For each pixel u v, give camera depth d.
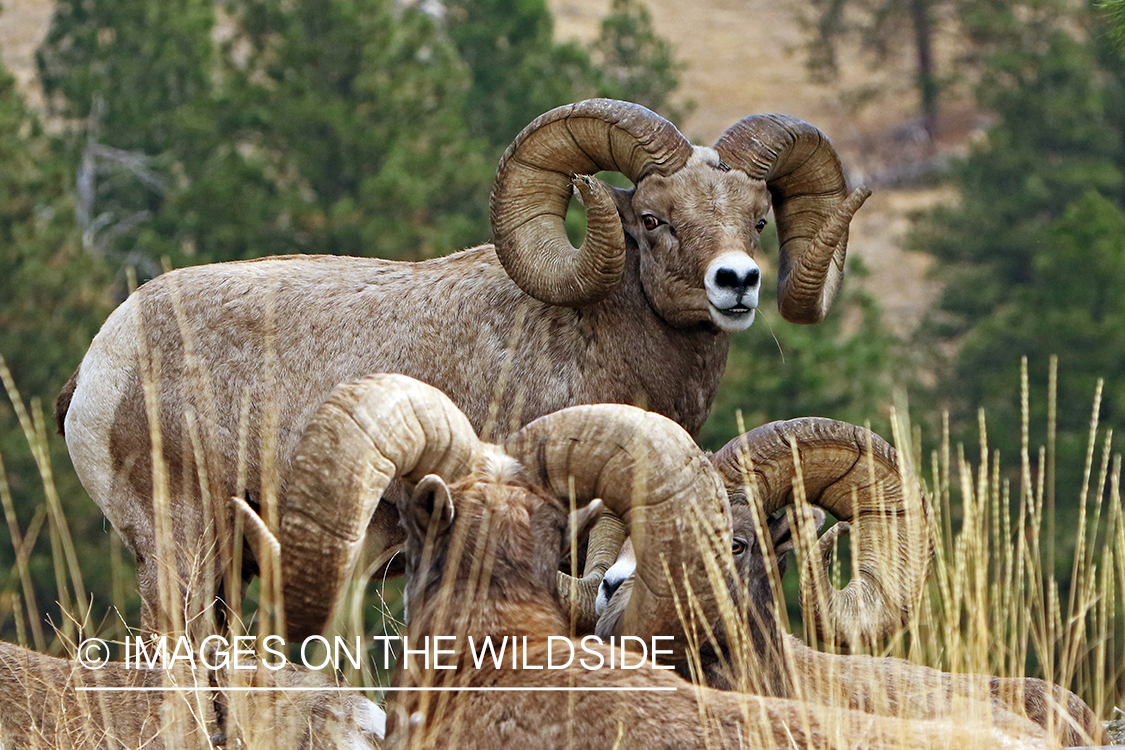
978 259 130.25
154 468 25.58
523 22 106.88
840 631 22.39
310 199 94.81
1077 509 73.00
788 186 28.52
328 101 94.12
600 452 17.95
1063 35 139.62
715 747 16.11
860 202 26.33
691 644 18.52
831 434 23.09
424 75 94.44
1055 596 22.16
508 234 27.03
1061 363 92.69
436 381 27.22
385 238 84.19
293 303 28.05
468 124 103.94
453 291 27.78
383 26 95.94
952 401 100.19
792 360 75.38
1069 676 21.86
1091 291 96.19
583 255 25.81
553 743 16.64
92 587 63.84
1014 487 79.19
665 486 17.89
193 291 28.44
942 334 124.44
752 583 23.02
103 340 28.69
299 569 16.92
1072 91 136.50
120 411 28.23
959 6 172.50
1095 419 22.30
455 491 17.80
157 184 99.94
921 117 199.12
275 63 97.25
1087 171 128.25
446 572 17.64
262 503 27.39
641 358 27.20
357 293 28.12
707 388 28.03
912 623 22.38
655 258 26.62
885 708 21.56
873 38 198.38
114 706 23.06
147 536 28.19
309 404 27.36
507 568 17.69
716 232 26.05
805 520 22.19
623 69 129.25
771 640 22.73
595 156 27.06
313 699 23.42
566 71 105.62
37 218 82.50
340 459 16.77
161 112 103.69
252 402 27.50
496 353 27.20
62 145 100.75
